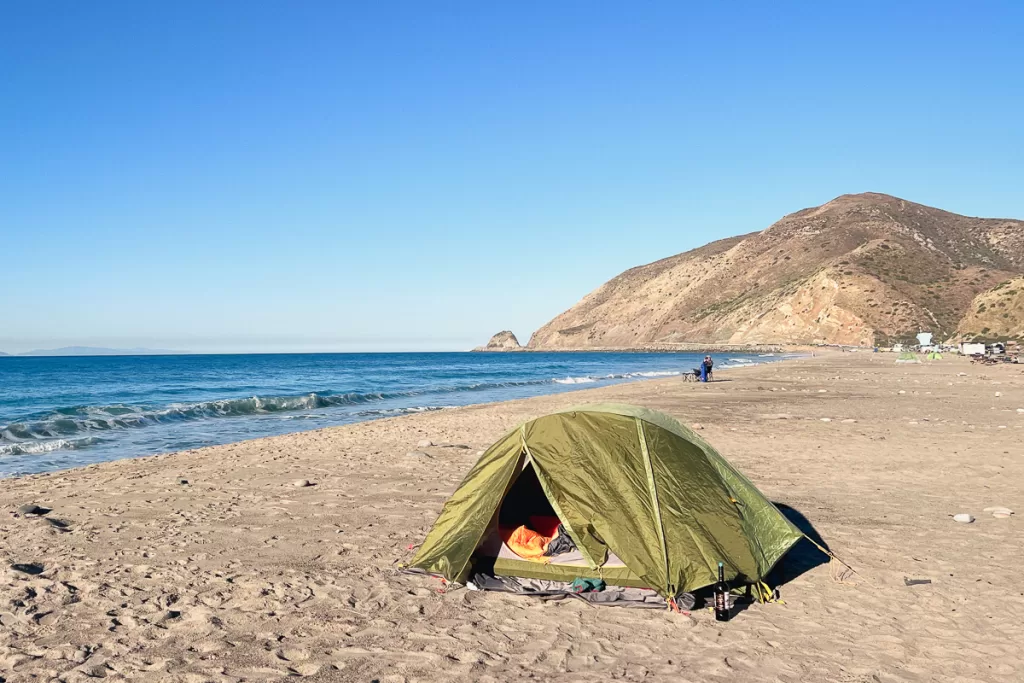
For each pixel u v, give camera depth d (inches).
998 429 675.4
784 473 479.5
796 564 293.4
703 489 272.7
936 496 409.7
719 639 222.1
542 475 272.5
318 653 211.9
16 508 391.2
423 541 308.5
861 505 389.4
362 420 1084.5
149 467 568.4
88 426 986.1
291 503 413.1
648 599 250.2
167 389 1952.5
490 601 256.4
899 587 266.4
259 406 1280.8
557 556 270.8
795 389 1273.4
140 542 328.8
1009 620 235.0
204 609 247.4
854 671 198.8
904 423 735.7
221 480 491.2
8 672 198.4
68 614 241.8
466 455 596.4
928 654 210.2
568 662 205.8
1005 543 318.3
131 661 206.2
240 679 194.4
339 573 285.7
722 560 245.8
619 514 258.7
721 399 1076.5
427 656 209.9
